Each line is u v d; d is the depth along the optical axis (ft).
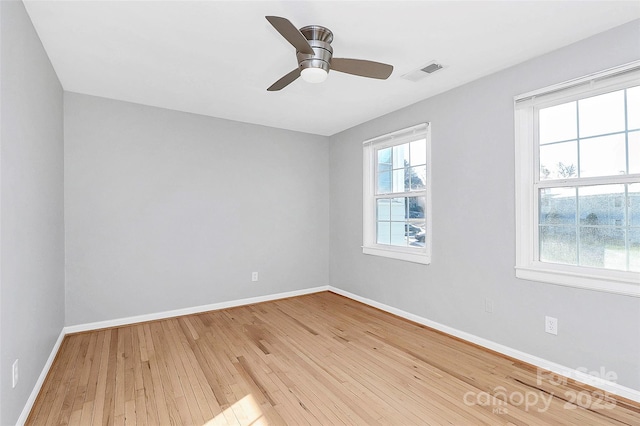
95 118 10.50
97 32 6.84
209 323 11.14
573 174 7.48
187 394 6.82
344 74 8.87
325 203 15.80
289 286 14.67
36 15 6.23
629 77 6.30
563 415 6.03
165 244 11.69
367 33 6.89
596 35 6.85
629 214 6.67
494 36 7.00
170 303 11.77
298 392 6.89
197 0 5.81
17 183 5.68
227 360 8.36
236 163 13.26
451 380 7.31
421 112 10.92
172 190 11.84
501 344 8.59
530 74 7.97
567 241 7.59
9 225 5.28
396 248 12.19
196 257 12.31
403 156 12.09
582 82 6.96
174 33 6.91
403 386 7.09
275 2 5.85
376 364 8.10
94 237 10.46
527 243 8.13
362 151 13.67
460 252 9.61
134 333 10.19
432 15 6.26
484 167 8.98
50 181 8.20
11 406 5.32
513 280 8.31
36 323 6.82
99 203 10.54
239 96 10.61
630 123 6.64
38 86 7.03
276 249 14.29
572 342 7.21
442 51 7.64
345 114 12.50
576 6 5.94
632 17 6.27
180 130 12.01
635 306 6.33
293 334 10.12
